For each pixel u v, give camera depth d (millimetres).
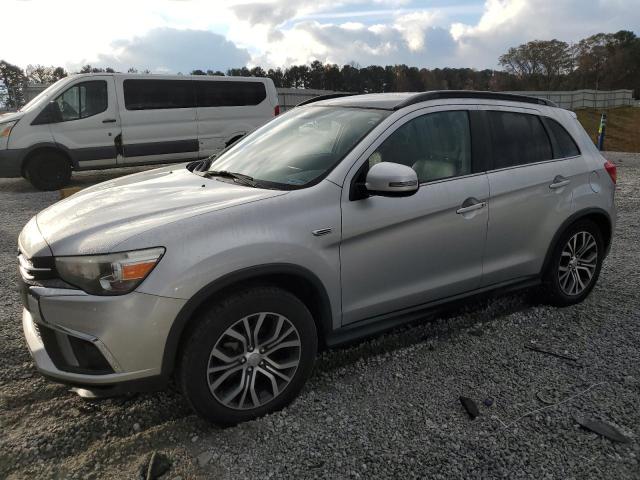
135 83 11219
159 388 2631
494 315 4266
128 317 2465
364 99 3811
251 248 2684
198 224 2637
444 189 3408
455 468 2510
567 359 3541
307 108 4086
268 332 2875
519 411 2959
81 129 10766
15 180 12250
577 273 4355
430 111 3529
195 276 2545
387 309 3318
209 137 12133
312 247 2889
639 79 87875
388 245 3186
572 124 4375
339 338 3143
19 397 3088
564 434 2754
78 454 2641
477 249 3629
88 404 3035
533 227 3928
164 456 2572
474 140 3668
